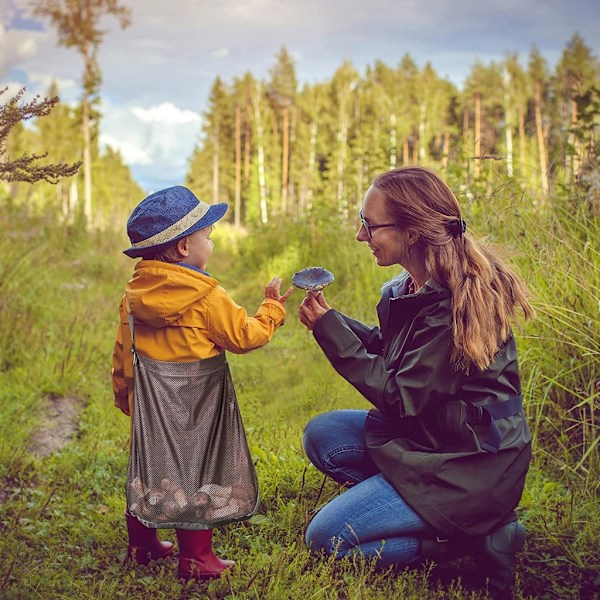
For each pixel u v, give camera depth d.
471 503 2.72
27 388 5.47
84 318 7.53
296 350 7.31
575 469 3.65
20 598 2.63
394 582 2.78
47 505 3.49
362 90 58.88
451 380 2.76
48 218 13.77
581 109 5.79
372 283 8.22
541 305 4.11
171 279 2.74
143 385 2.81
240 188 67.75
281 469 3.79
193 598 2.72
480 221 5.19
